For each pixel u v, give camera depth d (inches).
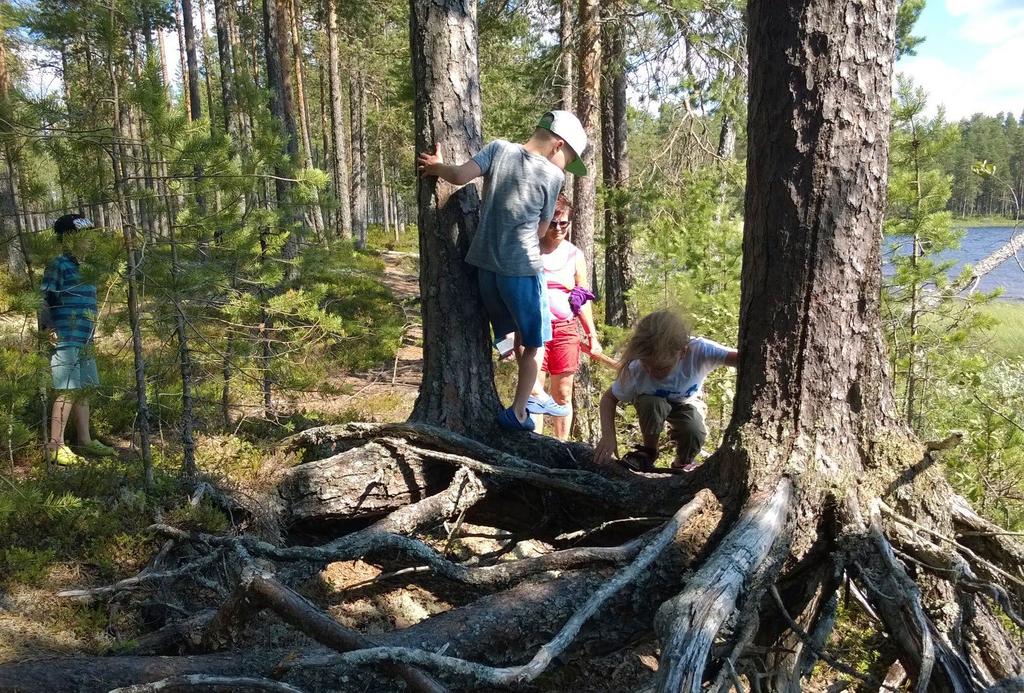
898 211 259.3
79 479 167.3
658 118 476.7
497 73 465.4
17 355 166.4
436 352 165.3
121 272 164.2
